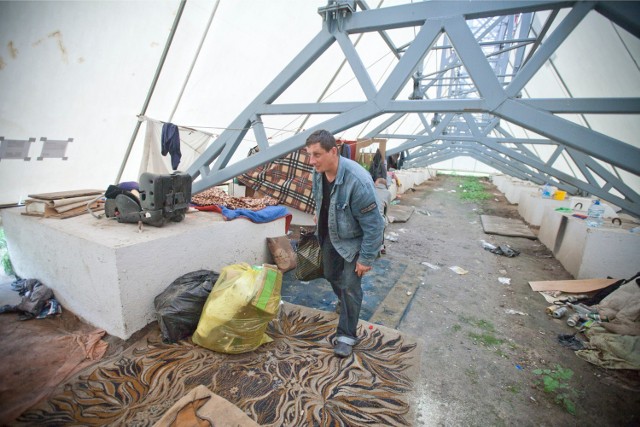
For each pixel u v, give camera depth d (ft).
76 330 7.94
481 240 19.60
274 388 6.49
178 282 8.25
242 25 11.43
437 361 7.87
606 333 8.58
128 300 7.41
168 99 11.89
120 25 8.93
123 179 13.07
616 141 5.60
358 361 7.50
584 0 5.68
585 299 11.11
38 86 8.62
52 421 5.46
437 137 27.78
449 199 36.09
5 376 6.27
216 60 11.87
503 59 34.99
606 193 16.99
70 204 9.43
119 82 10.19
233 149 10.35
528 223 23.94
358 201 6.65
